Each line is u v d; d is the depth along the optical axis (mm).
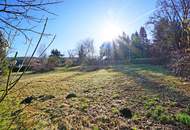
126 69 37844
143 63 53844
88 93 15156
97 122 8531
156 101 11062
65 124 8375
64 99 13453
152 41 54125
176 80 19359
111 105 10945
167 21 40344
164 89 14734
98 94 14312
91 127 8062
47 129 7805
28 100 12820
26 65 1938
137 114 9125
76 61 67188
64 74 36531
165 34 40969
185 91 13672
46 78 30438
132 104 10805
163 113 8859
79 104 11648
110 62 61969
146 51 69562
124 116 9109
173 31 38594
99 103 11609
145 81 19562
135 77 23609
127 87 16453
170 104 10234
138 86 16641
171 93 13102
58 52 67438
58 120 8930
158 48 45906
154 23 43250
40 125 8078
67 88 18938
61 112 10156
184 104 10188
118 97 12820
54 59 50188
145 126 7738
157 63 47375
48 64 46625
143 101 11258
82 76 30156
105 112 9789
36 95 15367
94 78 25812
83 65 59875
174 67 25141
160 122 8008
